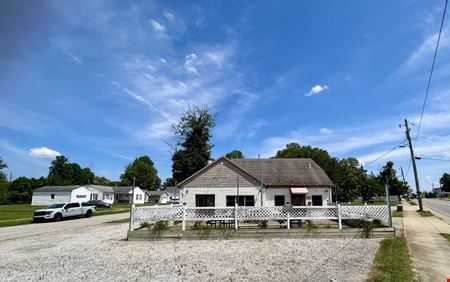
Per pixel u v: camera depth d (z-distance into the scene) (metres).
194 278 8.00
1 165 72.19
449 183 119.69
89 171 119.19
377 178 62.00
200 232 14.96
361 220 15.20
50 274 8.65
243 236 14.93
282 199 26.20
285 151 63.94
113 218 31.73
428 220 22.45
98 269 9.16
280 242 13.66
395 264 8.68
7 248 13.50
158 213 16.11
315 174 28.00
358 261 9.46
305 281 7.44
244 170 25.92
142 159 123.75
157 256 11.03
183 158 40.25
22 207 54.62
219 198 25.59
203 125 41.50
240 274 8.30
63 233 19.02
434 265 8.66
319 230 14.87
